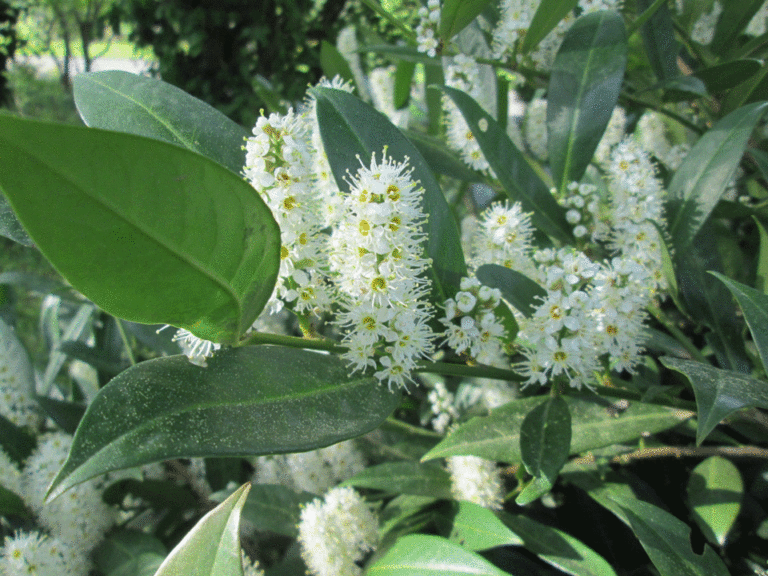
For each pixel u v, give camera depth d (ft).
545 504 0.87
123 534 0.90
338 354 0.53
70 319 1.40
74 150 0.30
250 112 3.21
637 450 0.73
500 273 0.58
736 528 0.75
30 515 0.91
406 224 0.47
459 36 0.93
